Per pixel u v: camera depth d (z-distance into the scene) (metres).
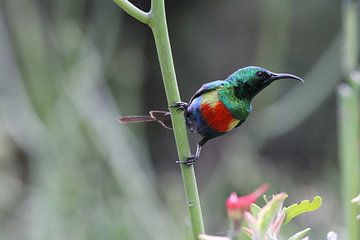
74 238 11.38
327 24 18.33
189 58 18.94
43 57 11.77
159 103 19.09
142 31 18.34
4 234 12.73
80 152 11.74
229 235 4.01
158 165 19.14
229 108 4.81
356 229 5.24
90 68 11.87
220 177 13.36
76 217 11.57
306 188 15.33
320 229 12.48
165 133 19.25
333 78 13.12
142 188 12.05
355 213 5.27
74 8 12.11
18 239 12.62
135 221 11.75
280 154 18.25
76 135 11.72
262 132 13.28
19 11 11.80
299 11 18.33
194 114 4.83
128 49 16.44
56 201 11.49
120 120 5.23
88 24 13.08
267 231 3.19
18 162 13.65
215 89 4.83
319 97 13.20
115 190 12.02
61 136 11.66
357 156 5.43
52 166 11.60
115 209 11.76
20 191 13.33
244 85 4.85
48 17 12.45
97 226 11.57
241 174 13.20
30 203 11.94
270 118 13.18
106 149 11.91
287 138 18.22
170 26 18.95
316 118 18.34
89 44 11.93
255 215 3.36
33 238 11.40
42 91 11.77
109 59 12.66
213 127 4.84
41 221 11.41
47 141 11.63
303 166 18.09
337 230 11.91
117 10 12.26
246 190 13.20
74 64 11.81
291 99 13.24
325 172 15.59
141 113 18.97
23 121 11.68
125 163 11.99
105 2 12.17
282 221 3.28
